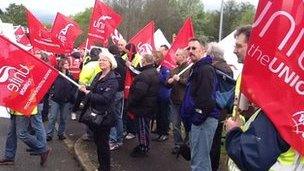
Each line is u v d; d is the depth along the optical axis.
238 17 37.56
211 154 6.12
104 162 6.91
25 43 13.13
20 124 7.36
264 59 2.74
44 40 10.49
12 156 7.68
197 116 5.54
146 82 7.85
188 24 9.05
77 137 10.23
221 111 5.71
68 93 9.64
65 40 12.20
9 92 6.42
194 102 5.57
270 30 2.71
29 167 7.65
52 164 7.93
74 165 7.96
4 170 7.39
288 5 2.67
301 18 2.66
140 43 10.84
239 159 2.87
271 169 2.82
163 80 9.15
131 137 9.57
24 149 8.76
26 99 6.45
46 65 6.44
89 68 8.39
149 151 8.69
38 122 7.48
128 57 9.48
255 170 2.81
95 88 6.66
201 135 5.63
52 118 9.70
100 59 6.68
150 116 7.98
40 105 7.50
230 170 3.41
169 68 9.12
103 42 10.45
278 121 2.72
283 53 2.70
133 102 7.92
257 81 2.76
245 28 3.66
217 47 6.61
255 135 2.81
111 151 8.59
